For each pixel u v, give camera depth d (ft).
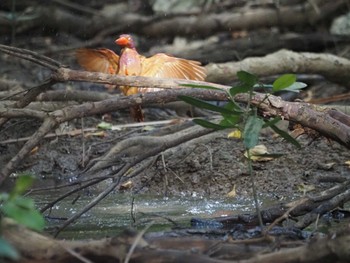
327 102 45.83
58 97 39.01
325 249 19.67
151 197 34.09
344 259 19.52
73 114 27.48
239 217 27.43
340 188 27.53
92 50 36.45
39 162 38.60
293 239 23.93
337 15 54.75
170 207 31.94
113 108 27.86
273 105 28.07
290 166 36.11
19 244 20.15
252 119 24.45
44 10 54.70
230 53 52.08
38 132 26.86
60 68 29.07
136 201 33.22
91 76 29.01
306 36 53.26
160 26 54.85
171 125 39.58
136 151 35.83
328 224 27.81
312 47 53.31
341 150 37.35
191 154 37.17
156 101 28.09
